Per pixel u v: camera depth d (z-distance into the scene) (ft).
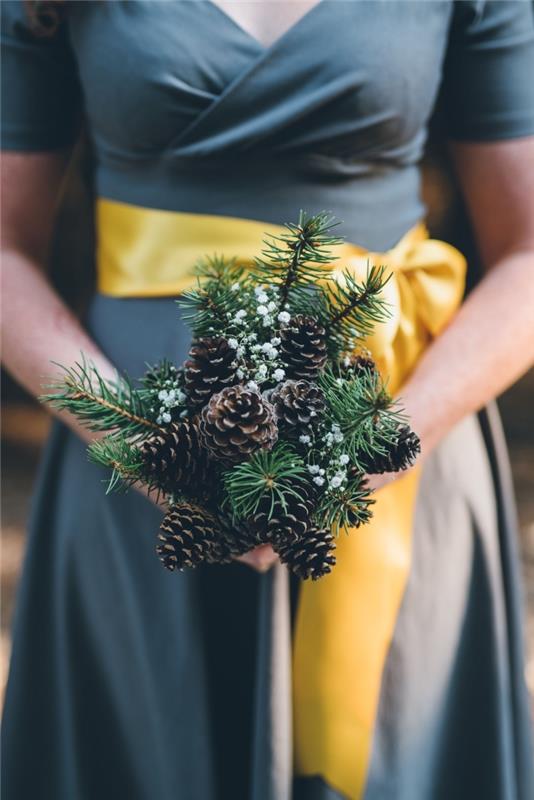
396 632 4.81
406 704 4.82
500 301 4.76
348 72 4.57
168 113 4.64
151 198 4.79
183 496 4.12
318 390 4.10
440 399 4.61
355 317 4.20
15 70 4.92
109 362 4.86
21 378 4.78
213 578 4.83
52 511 5.09
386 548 4.79
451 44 4.85
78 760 4.99
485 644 5.00
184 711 4.78
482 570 5.01
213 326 4.19
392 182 4.83
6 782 5.07
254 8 4.63
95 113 4.79
